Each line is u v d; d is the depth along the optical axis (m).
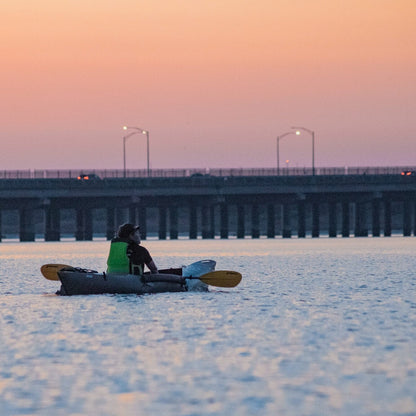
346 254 179.00
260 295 74.50
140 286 71.88
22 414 31.06
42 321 55.50
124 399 33.16
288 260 152.50
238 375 37.16
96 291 71.75
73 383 35.88
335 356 41.19
